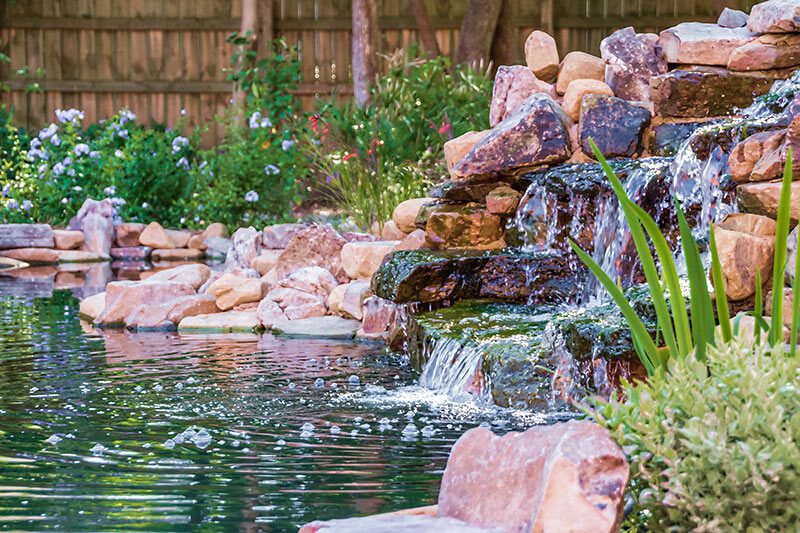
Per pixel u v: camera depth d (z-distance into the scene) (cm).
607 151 746
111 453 450
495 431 497
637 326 367
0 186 1564
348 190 1228
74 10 1828
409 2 1750
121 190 1527
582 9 1817
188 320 850
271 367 668
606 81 795
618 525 276
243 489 396
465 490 321
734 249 520
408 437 484
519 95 827
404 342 729
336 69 1836
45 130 1528
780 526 276
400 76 1412
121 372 643
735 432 280
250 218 1516
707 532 277
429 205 816
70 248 1427
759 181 553
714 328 357
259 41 1798
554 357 563
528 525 289
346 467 429
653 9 1806
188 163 1590
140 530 347
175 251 1448
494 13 1650
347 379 632
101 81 1838
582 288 717
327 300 866
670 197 642
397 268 726
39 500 381
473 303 725
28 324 860
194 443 469
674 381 300
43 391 584
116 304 870
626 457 289
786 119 586
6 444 465
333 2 1823
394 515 324
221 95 1850
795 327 343
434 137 1272
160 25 1834
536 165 755
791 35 733
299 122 1506
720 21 809
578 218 717
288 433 489
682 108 742
